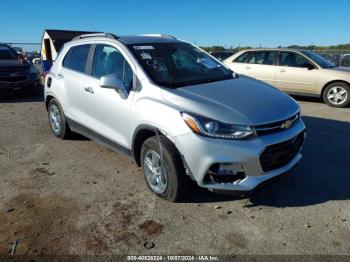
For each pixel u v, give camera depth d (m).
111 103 4.38
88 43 5.16
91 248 3.10
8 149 5.68
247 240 3.18
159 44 4.67
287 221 3.46
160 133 3.68
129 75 4.23
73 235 3.29
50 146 5.77
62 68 5.62
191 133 3.36
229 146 3.28
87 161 5.09
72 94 5.27
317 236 3.21
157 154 3.76
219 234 3.27
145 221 3.50
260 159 3.35
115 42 4.59
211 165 3.33
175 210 3.68
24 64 10.43
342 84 8.83
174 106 3.56
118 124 4.33
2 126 7.13
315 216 3.54
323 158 5.07
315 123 7.15
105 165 4.93
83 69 5.13
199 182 3.43
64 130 5.86
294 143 3.74
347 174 4.51
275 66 9.94
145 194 4.04
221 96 3.71
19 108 8.99
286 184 4.23
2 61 10.33
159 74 4.09
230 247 3.09
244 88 4.05
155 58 4.32
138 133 3.99
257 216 3.55
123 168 4.82
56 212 3.69
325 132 6.43
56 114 6.02
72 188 4.24
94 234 3.30
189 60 4.62
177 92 3.73
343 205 3.74
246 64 10.47
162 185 3.81
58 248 3.10
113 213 3.65
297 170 4.64
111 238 3.24
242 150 3.28
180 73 4.28
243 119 3.35
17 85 10.20
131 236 3.26
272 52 10.10
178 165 3.56
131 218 3.55
